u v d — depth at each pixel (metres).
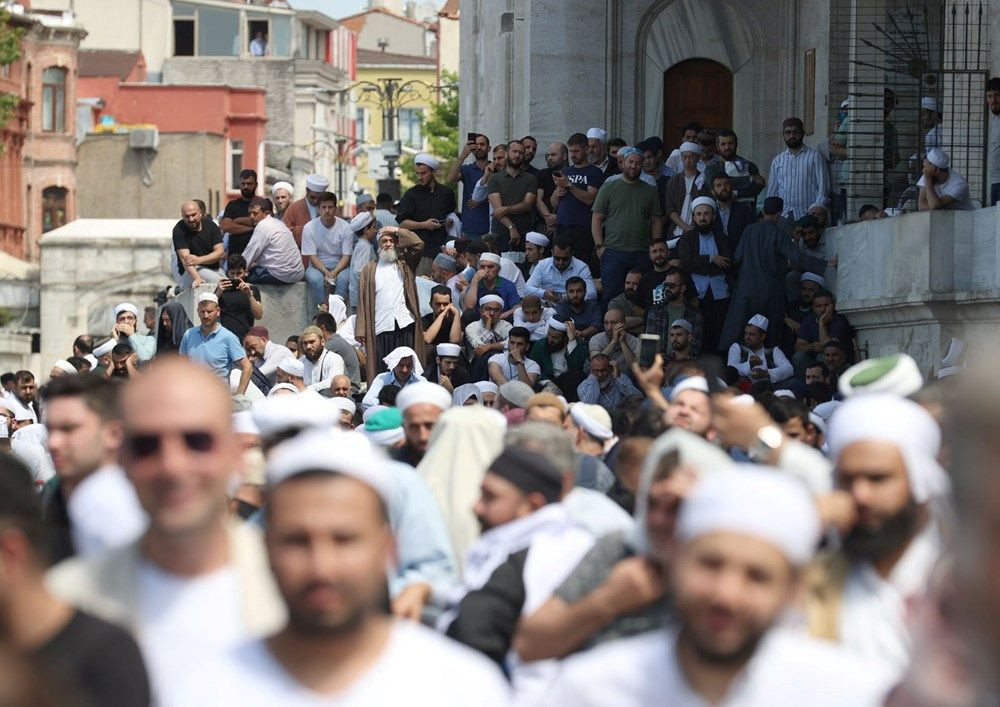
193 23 183.25
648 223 39.22
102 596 9.50
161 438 9.38
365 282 38.41
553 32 53.34
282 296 42.78
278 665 7.98
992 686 5.08
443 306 38.62
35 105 142.12
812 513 8.15
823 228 38.88
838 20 47.03
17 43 107.75
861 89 44.91
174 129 158.62
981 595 4.91
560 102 53.38
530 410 17.69
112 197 142.62
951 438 5.02
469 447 15.43
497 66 61.22
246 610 9.48
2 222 139.25
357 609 7.96
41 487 19.48
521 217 43.84
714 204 36.06
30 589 8.58
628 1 53.38
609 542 11.28
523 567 12.23
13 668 5.66
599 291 39.47
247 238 43.38
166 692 8.84
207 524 9.47
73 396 13.11
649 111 53.44
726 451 14.20
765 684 8.26
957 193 32.75
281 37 185.88
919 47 41.69
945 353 32.56
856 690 8.19
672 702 8.26
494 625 12.07
